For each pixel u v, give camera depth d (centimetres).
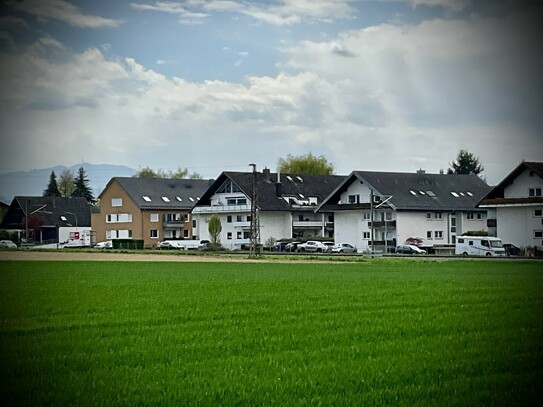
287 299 3494
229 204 14125
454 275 5253
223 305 3241
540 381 1733
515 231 10288
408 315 2847
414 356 2008
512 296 3591
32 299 3516
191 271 5878
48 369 1867
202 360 1972
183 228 15788
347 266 6625
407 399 1585
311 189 14500
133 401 1577
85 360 1972
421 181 12606
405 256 9269
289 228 13900
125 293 3834
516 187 10338
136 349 2120
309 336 2341
